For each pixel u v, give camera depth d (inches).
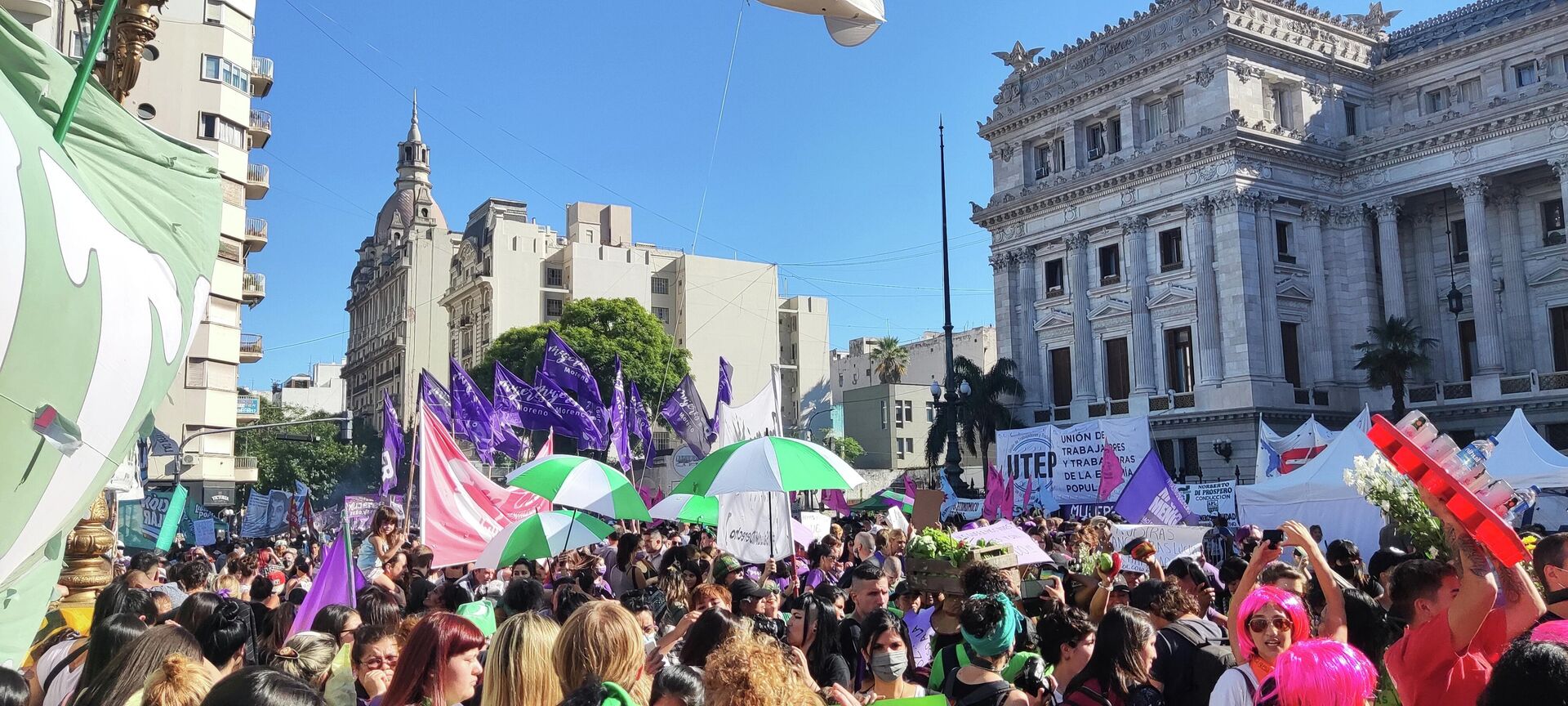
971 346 4857.3
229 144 2249.0
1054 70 2385.6
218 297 2260.1
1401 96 2185.0
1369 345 1951.3
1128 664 262.2
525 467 566.9
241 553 709.3
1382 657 264.4
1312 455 1045.8
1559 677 134.2
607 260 4306.1
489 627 344.5
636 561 560.1
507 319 4180.6
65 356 177.5
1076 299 2258.9
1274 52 2079.2
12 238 155.3
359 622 308.5
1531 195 1961.1
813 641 323.3
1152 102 2186.3
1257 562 278.4
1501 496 202.5
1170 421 2054.6
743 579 369.7
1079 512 1019.3
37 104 223.6
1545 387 1847.9
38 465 177.9
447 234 4948.3
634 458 1173.1
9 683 193.0
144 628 241.3
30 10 534.3
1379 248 2102.6
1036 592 401.1
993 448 2427.4
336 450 3700.8
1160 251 2121.1
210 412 2235.5
